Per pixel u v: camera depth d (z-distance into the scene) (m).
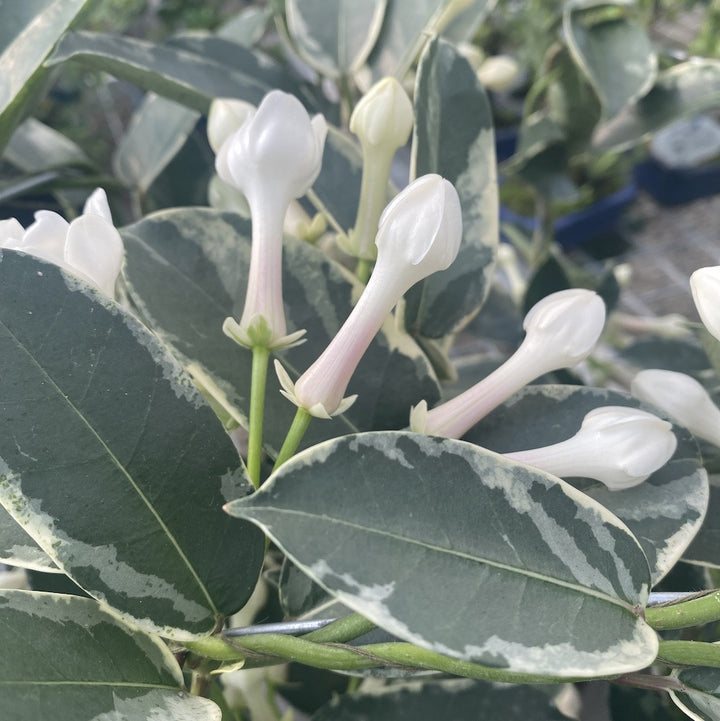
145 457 0.13
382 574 0.11
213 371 0.16
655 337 0.33
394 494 0.11
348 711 0.18
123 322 0.13
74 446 0.12
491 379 0.15
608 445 0.14
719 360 0.19
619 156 0.60
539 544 0.12
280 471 0.11
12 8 0.20
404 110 0.17
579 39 0.30
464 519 0.12
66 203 0.31
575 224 0.61
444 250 0.13
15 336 0.12
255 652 0.13
